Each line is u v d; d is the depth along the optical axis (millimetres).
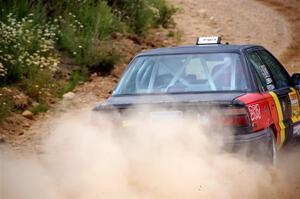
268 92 21047
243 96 19266
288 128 22281
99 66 38906
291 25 61469
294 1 72625
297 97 24031
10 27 35812
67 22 40938
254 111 19125
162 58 20984
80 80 36781
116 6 49062
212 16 62125
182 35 52844
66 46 39375
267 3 72000
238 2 70750
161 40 49188
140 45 46094
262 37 55938
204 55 20812
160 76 20484
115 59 39594
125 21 48156
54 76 36000
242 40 54219
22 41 35750
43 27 38750
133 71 21000
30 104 31641
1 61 33219
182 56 20906
